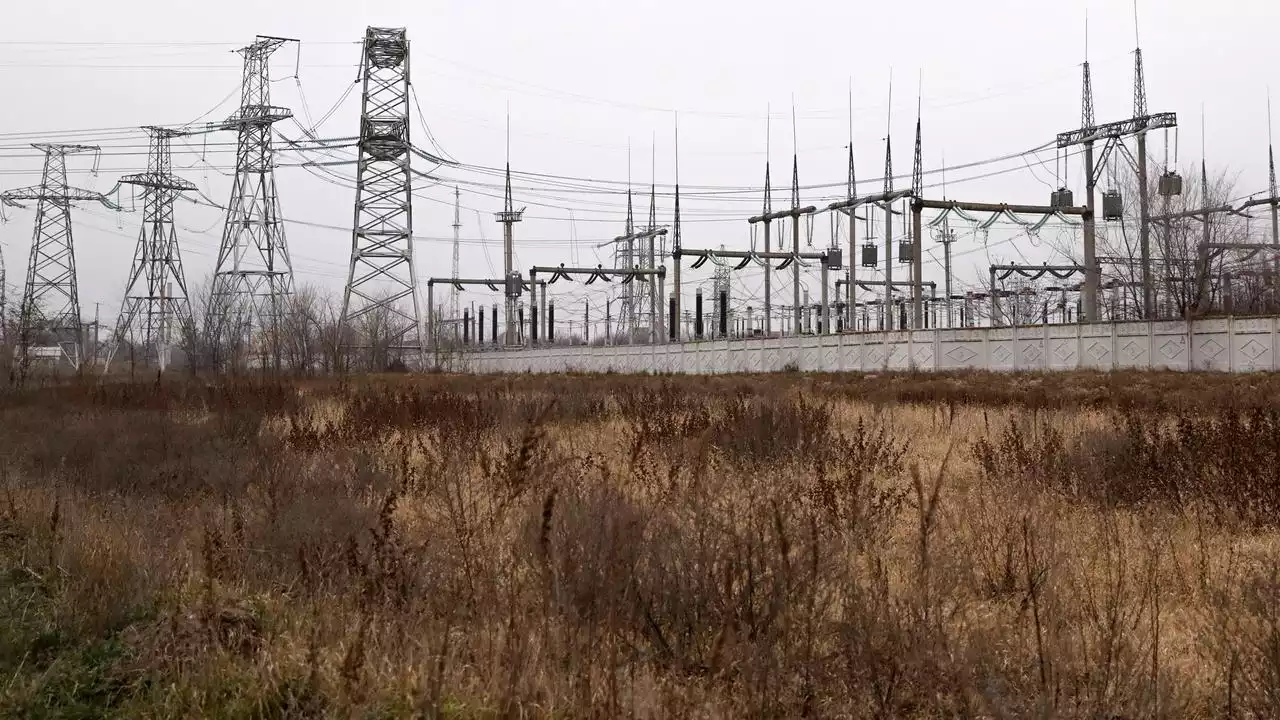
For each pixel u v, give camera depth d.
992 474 11.58
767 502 7.44
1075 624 6.32
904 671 5.19
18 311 49.28
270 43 54.56
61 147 61.56
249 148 54.62
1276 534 8.88
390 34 54.31
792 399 23.91
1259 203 55.50
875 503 9.55
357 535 7.71
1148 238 44.84
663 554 6.41
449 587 6.34
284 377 39.62
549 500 5.65
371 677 5.09
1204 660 5.91
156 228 60.69
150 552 7.75
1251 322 33.62
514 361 72.38
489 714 4.72
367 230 54.72
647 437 12.42
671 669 5.34
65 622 6.70
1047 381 33.03
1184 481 10.27
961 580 7.05
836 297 71.81
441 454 12.20
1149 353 36.84
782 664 5.22
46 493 10.26
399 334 63.53
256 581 7.20
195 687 5.42
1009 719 4.86
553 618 5.41
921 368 44.53
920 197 47.38
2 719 5.36
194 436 15.28
